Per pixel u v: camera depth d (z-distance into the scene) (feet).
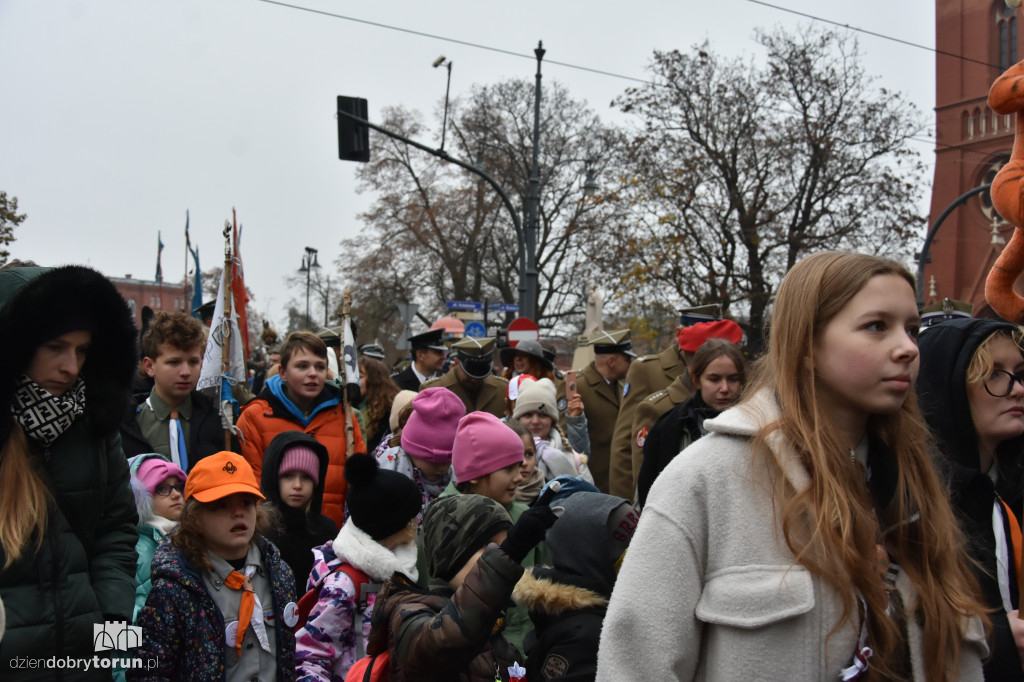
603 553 9.85
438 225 127.95
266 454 15.43
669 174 96.07
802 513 5.80
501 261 127.75
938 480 6.52
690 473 6.07
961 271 143.33
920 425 6.53
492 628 8.24
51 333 9.59
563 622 9.62
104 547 10.41
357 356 24.81
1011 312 9.49
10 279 10.08
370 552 11.73
